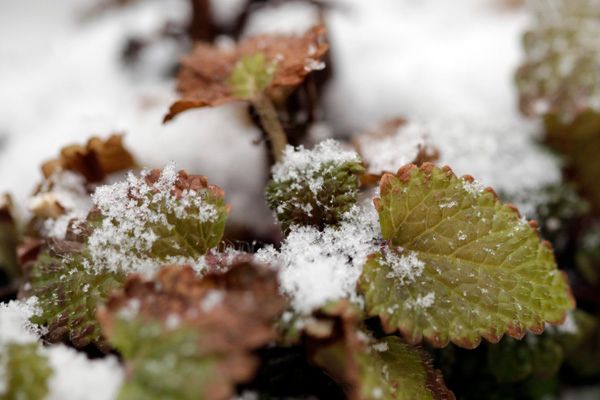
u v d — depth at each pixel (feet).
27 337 0.60
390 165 0.69
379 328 0.65
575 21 0.84
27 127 0.91
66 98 0.95
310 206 0.65
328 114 0.86
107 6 1.16
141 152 0.79
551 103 0.82
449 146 0.78
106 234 0.64
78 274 0.64
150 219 0.64
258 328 0.57
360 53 0.93
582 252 0.81
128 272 0.63
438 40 0.99
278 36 0.74
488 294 0.63
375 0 1.09
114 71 0.98
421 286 0.63
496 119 0.84
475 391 0.73
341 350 0.59
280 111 0.73
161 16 1.02
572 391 0.80
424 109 0.87
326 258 0.63
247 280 0.58
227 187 0.79
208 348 0.56
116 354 0.63
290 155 0.67
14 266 0.74
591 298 0.80
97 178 0.73
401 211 0.64
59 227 0.68
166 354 0.56
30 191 0.81
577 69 0.83
